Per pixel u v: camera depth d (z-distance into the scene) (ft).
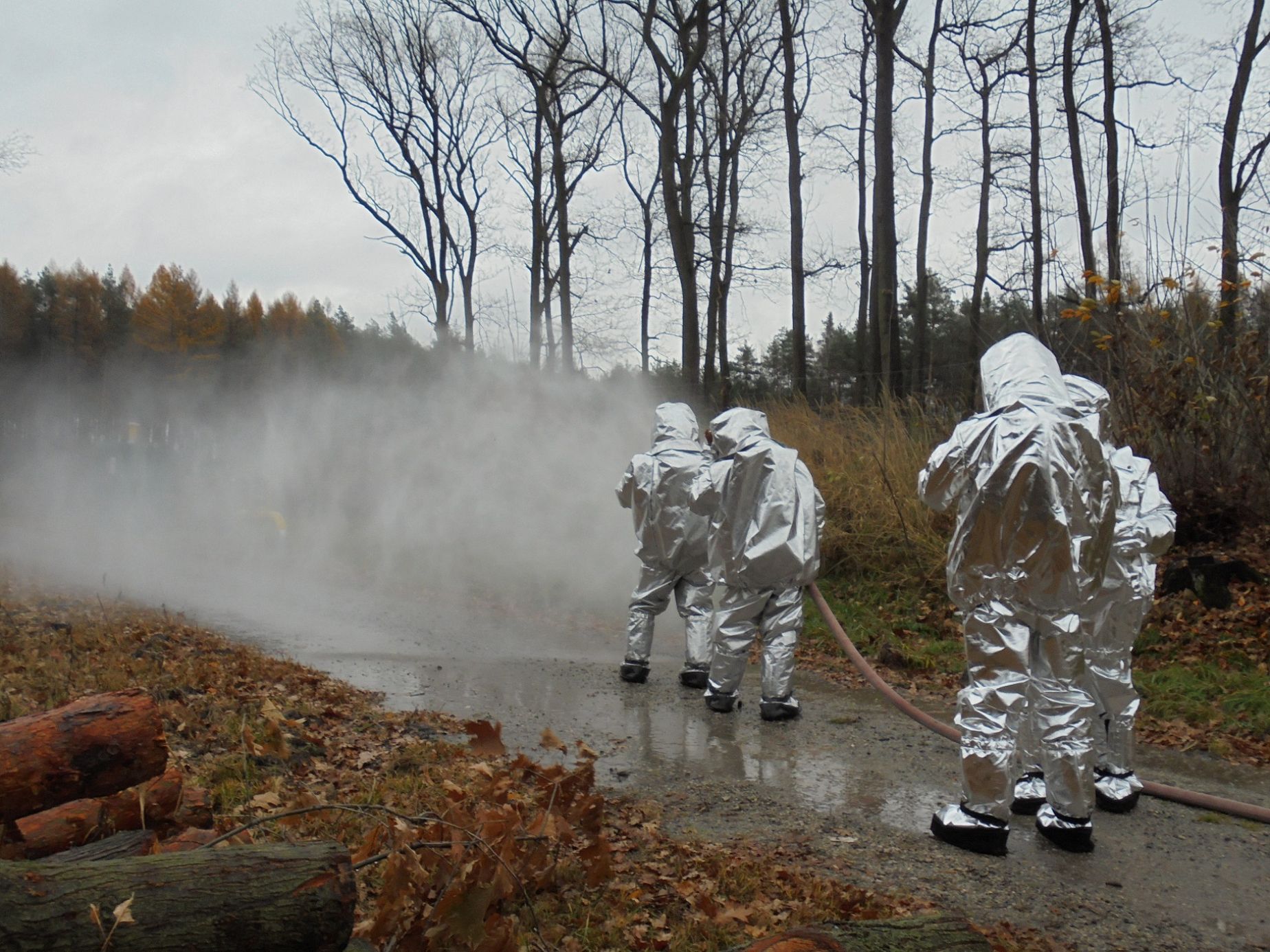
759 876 13.66
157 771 10.68
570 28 81.41
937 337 117.91
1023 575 15.05
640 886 13.23
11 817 9.90
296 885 8.77
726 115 83.97
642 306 102.53
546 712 22.72
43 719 10.18
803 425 47.75
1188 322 33.99
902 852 15.14
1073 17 64.23
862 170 82.84
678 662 29.50
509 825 11.78
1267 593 28.99
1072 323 38.11
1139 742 22.07
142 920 8.13
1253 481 33.27
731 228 86.99
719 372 92.63
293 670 24.38
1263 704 23.13
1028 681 15.33
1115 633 17.40
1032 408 15.26
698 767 19.06
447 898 10.48
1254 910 13.51
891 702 21.08
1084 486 15.11
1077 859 15.15
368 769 17.35
